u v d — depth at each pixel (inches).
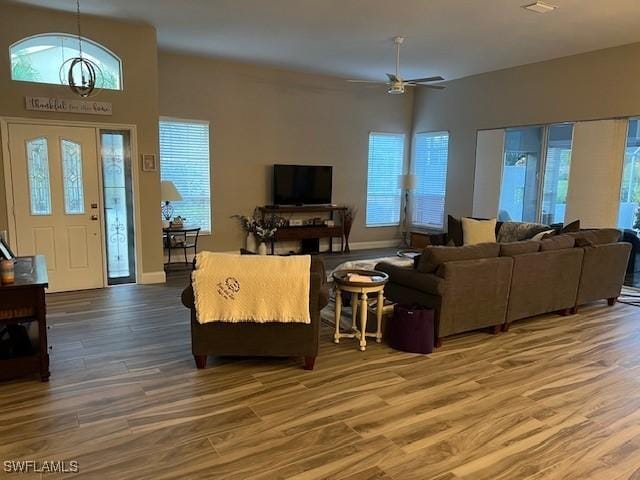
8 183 198.2
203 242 293.3
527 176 284.5
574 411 114.4
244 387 123.6
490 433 103.8
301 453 94.9
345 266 197.9
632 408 116.4
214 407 112.8
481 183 312.7
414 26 209.3
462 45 239.1
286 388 123.4
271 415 109.5
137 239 228.5
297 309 127.1
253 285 125.4
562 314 195.3
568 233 199.6
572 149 257.3
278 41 237.6
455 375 133.9
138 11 196.1
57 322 172.6
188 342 155.0
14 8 191.3
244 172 301.7
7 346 127.4
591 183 250.2
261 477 87.2
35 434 100.0
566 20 197.6
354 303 160.6
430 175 354.0
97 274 221.9
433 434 103.0
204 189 289.6
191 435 100.7
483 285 159.5
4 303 118.4
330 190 328.5
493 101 300.4
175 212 281.6
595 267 197.8
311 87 319.0
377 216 366.6
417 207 367.6
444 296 150.5
